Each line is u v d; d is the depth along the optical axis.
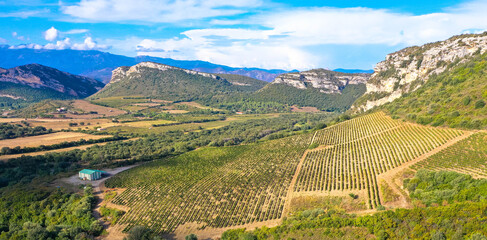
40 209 107.25
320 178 112.38
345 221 69.88
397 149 124.44
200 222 93.31
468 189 71.25
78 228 89.31
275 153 155.38
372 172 108.19
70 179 135.50
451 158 100.31
